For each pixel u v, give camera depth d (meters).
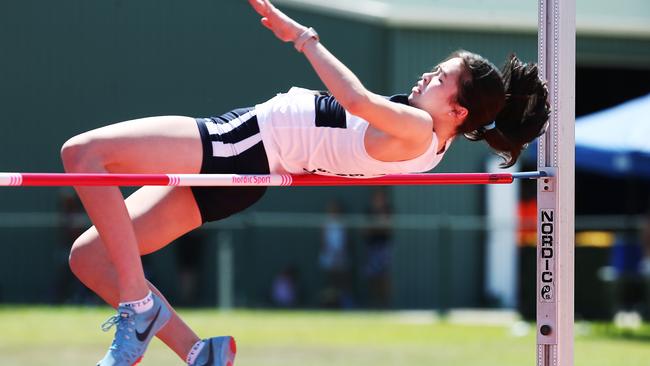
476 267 50.97
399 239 51.34
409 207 53.88
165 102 53.19
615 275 45.25
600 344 38.09
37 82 52.19
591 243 47.66
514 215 53.34
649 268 45.12
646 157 42.00
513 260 50.47
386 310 49.34
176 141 14.68
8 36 51.94
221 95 53.62
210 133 14.88
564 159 16.62
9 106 51.88
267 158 15.05
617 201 62.72
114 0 52.84
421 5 57.88
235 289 48.59
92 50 52.62
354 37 54.22
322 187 53.25
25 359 31.97
